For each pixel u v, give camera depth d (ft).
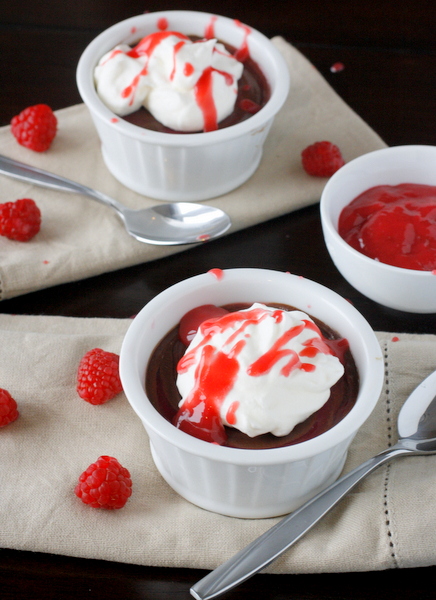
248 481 2.04
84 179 2.58
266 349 2.06
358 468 2.12
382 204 2.40
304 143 2.65
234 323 2.10
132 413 2.23
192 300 2.18
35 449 2.18
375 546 2.06
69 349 2.28
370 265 2.28
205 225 2.48
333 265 2.46
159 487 2.15
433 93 2.76
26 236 2.45
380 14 2.93
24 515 2.10
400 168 2.45
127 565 2.09
